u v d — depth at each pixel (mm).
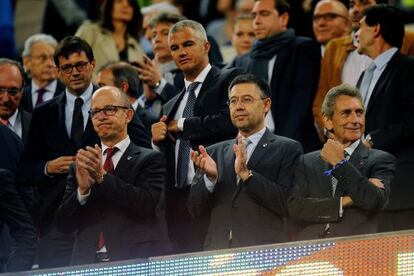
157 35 34469
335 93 28609
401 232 25922
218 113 30594
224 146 29203
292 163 28547
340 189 28047
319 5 34656
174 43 30938
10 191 29156
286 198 28266
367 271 25906
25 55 35719
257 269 25969
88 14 41406
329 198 27750
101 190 28484
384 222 30594
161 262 26016
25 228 29156
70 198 28828
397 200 30562
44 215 30391
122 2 37156
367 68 31594
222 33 43219
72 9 41312
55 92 35312
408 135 30562
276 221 28344
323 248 25906
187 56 30859
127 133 30547
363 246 25875
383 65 31375
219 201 28688
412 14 42250
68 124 30906
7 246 30203
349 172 27438
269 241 28172
